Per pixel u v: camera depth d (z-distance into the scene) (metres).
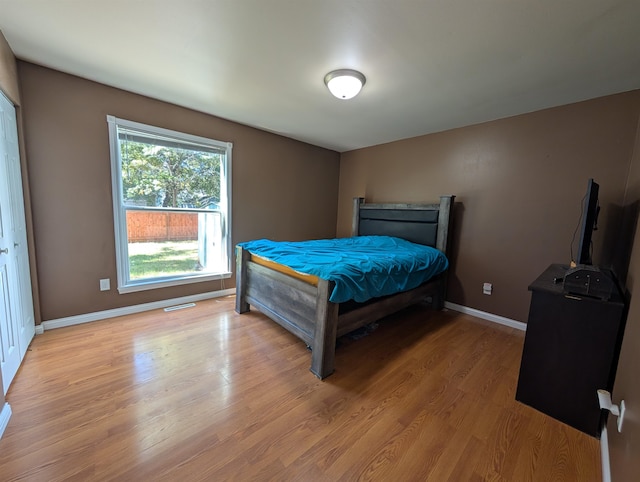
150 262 3.01
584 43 1.68
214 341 2.39
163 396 1.69
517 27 1.55
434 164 3.59
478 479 1.24
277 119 3.28
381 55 1.87
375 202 4.37
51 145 2.31
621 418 1.19
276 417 1.56
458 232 3.38
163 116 2.86
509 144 2.94
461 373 2.06
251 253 2.93
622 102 2.30
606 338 1.49
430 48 1.78
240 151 3.55
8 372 1.71
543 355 1.66
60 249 2.43
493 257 3.10
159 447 1.33
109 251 2.69
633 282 1.53
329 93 2.51
